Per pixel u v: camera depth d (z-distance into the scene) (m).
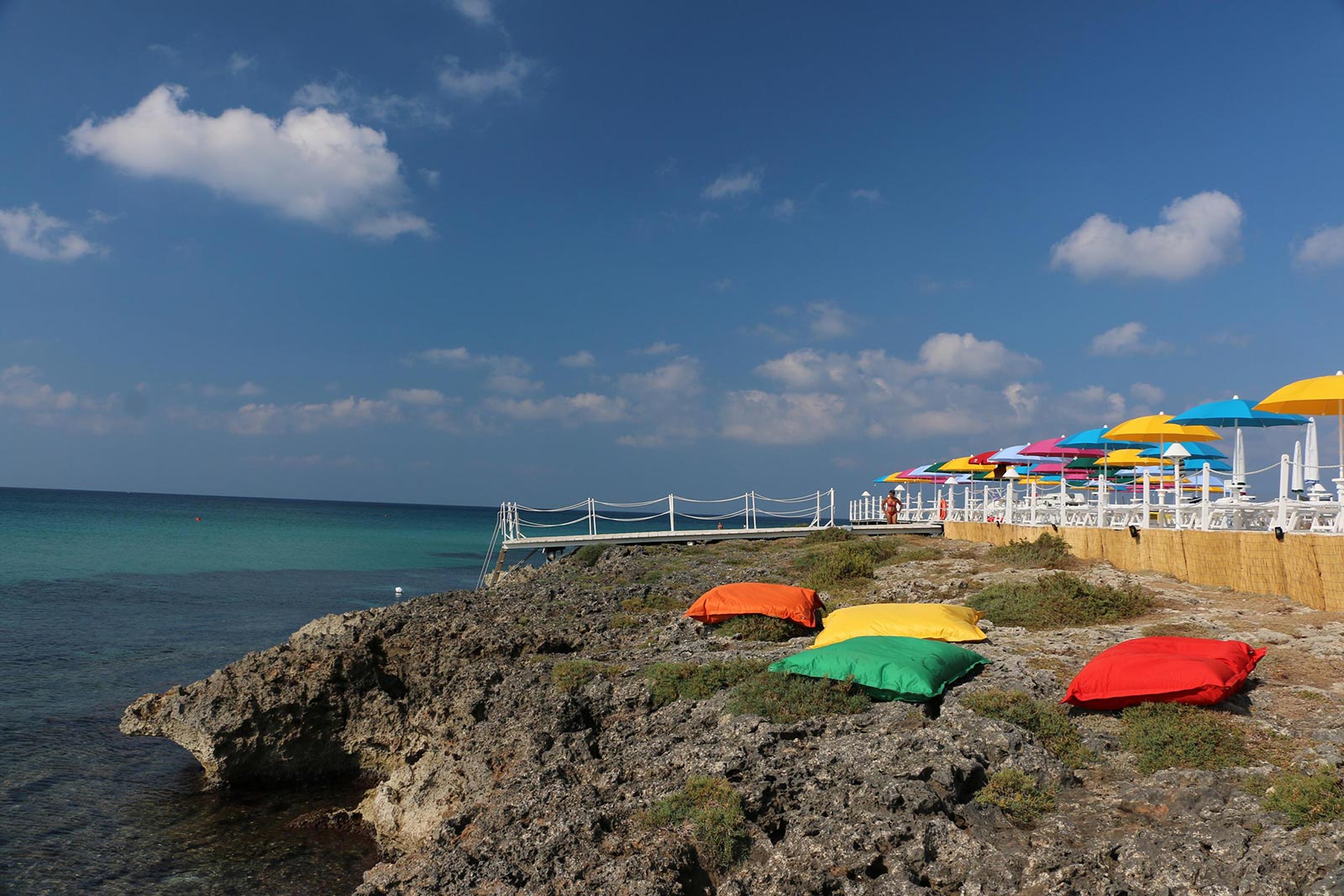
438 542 85.69
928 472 42.91
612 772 10.55
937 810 8.62
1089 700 10.84
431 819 12.95
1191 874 7.07
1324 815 7.49
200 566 51.31
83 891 11.81
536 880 8.16
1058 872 7.39
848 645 12.94
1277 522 17.70
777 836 8.98
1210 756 9.15
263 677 17.12
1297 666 12.20
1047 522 29.09
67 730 18.56
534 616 21.97
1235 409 21.62
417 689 18.23
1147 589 18.45
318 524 116.12
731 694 12.76
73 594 36.72
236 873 12.51
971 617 16.27
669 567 31.17
